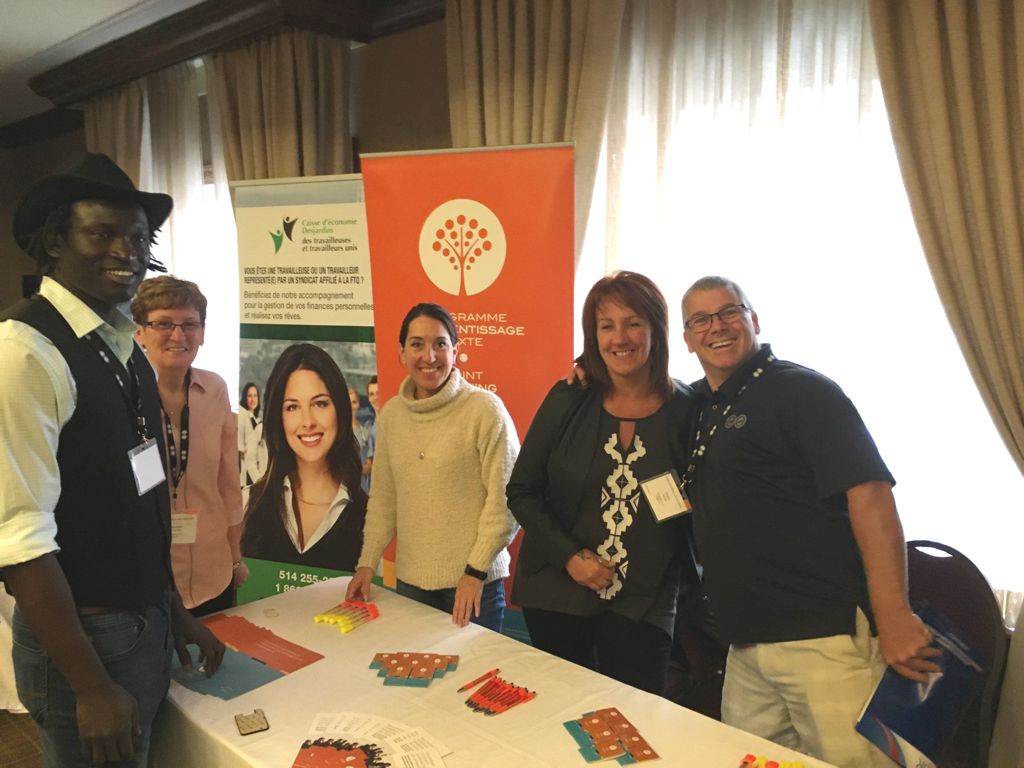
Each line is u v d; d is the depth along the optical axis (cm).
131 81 436
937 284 208
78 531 127
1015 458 203
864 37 227
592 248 288
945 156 201
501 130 290
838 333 243
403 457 212
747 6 247
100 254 129
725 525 164
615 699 146
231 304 425
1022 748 199
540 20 274
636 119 277
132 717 126
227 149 385
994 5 190
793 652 158
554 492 192
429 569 210
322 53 349
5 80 470
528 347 259
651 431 185
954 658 150
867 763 151
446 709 144
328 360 301
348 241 294
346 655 168
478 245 260
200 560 233
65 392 123
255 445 315
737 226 257
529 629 199
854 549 159
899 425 236
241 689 153
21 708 274
